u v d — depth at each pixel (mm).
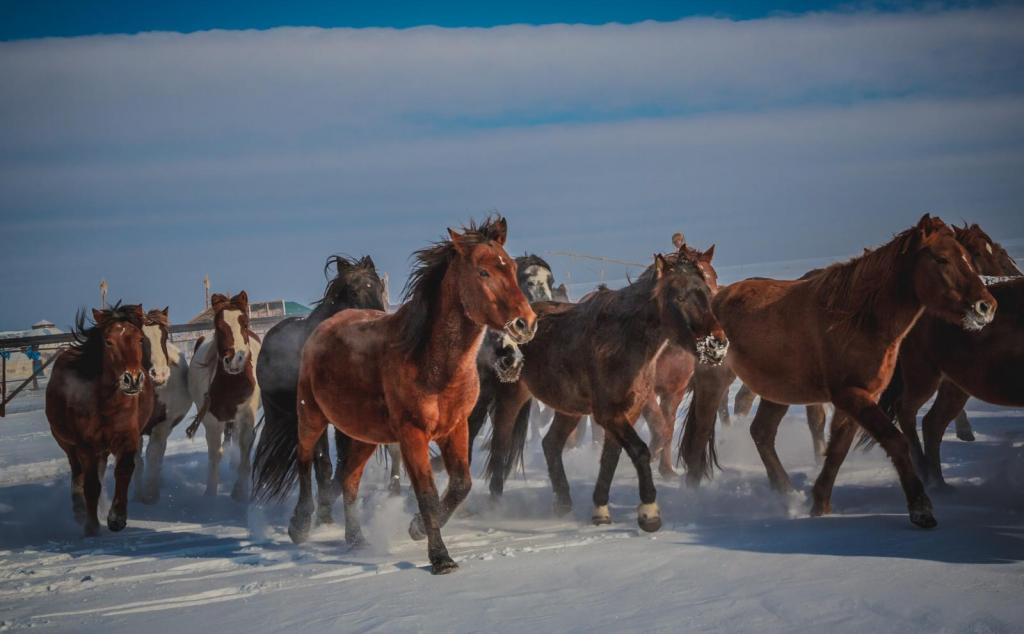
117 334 14602
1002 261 15594
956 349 12891
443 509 10805
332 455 21719
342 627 7973
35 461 24922
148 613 9172
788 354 12562
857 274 11797
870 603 7355
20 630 8820
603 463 12766
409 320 10609
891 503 12688
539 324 13875
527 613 7934
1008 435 18562
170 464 23047
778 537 10289
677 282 11633
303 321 15180
